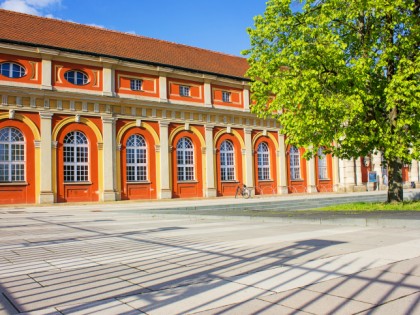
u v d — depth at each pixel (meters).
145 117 30.69
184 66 33.56
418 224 9.83
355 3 14.60
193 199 31.09
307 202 25.31
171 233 10.68
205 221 14.51
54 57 26.72
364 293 4.62
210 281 5.32
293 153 40.31
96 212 19.92
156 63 30.91
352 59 15.16
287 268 5.93
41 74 26.19
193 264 6.41
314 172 41.22
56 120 26.84
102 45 30.52
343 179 43.31
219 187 34.41
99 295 4.76
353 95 14.33
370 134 15.48
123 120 29.73
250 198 32.09
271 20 16.89
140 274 5.80
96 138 28.34
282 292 4.73
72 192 27.23
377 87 15.58
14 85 25.12
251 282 5.21
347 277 5.32
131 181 29.88
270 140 38.44
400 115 14.74
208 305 4.33
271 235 9.58
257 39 17.52
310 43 15.10
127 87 29.88
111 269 6.16
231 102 35.72
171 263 6.53
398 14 14.62
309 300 4.41
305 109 15.59
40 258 7.15
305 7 16.48
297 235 9.38
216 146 34.62
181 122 32.53
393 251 6.95
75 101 27.56
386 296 4.48
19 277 5.73
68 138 27.42
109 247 8.34
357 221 10.95
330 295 4.57
